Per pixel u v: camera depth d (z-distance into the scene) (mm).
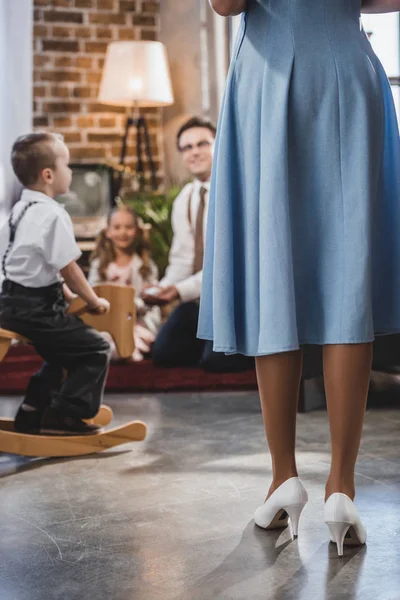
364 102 1639
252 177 1681
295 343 1614
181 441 2703
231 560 1574
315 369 3211
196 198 4246
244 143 1703
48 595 1425
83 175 5594
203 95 5504
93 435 2549
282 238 1616
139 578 1494
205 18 5484
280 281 1615
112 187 5672
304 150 1647
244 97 1696
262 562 1561
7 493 2107
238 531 1750
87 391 2574
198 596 1400
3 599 1413
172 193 5090
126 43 5461
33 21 5867
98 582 1480
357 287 1617
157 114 6027
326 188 1642
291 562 1557
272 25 1669
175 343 4117
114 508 1951
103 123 5969
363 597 1386
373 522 1796
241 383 3865
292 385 1707
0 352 2514
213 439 2729
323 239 1649
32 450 2467
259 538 1699
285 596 1395
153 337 4375
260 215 1642
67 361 2594
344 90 1633
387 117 1747
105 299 2715
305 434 2809
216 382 3857
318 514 1864
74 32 5934
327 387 1668
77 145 5945
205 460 2426
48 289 2568
